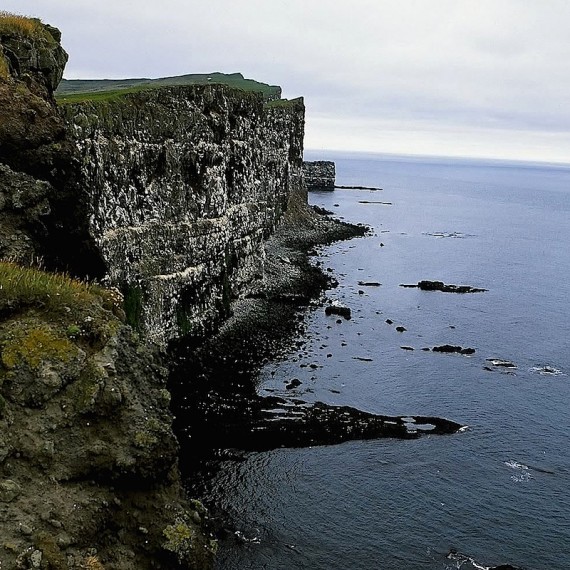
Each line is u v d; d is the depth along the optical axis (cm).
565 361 5172
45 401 1552
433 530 2806
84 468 1516
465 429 3772
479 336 5775
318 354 4953
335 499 2988
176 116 4691
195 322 5097
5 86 2242
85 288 1936
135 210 4256
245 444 3416
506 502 3045
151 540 1582
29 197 2094
